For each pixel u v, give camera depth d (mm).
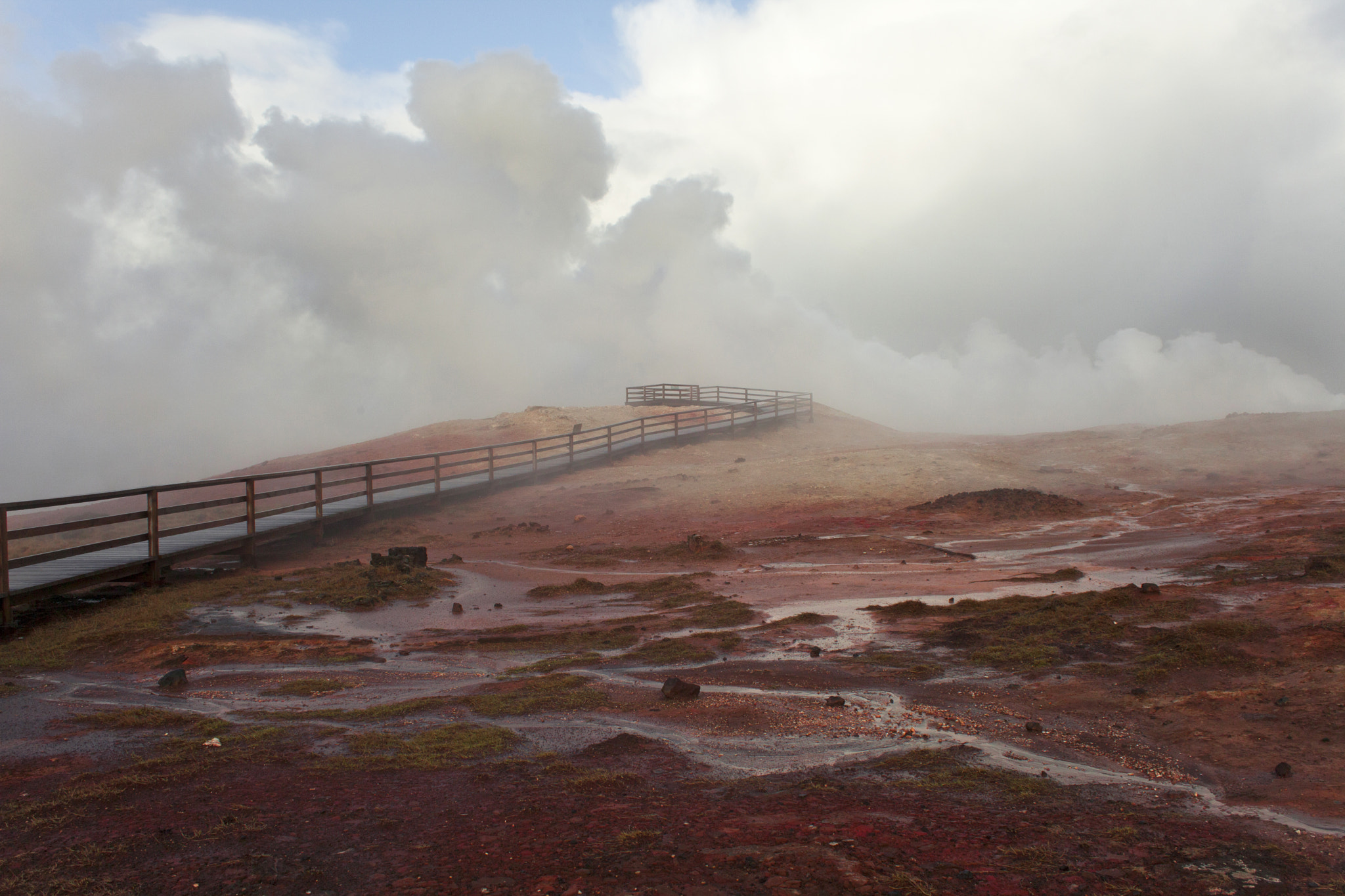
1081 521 18422
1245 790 4227
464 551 17766
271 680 7605
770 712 5988
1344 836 3576
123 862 3564
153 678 7773
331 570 13453
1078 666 6766
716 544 15812
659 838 3701
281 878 3379
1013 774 4586
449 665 8102
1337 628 6566
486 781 4625
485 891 3213
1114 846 3529
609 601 11547
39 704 6785
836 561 14633
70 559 12875
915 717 5824
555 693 6652
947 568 13180
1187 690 5918
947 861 3398
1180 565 11984
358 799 4348
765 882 3205
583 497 24594
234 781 4676
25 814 4184
